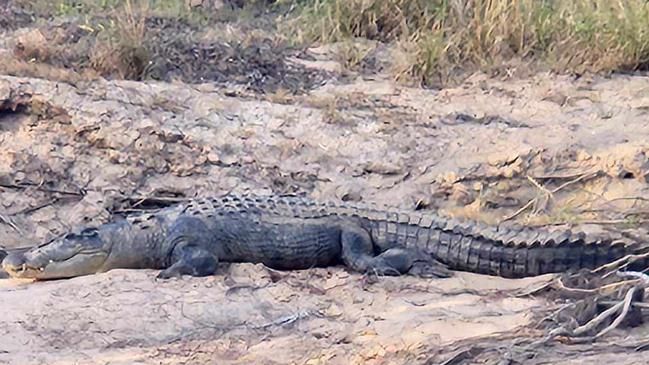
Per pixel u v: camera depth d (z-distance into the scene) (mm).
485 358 9867
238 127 16453
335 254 13266
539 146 15633
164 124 16266
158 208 15477
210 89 17500
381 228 13227
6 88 16438
